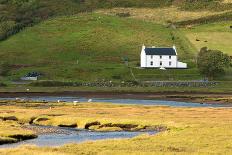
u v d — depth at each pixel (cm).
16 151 11088
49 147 11975
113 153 11038
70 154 10844
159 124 18150
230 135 13738
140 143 12594
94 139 15338
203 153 11031
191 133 14350
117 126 18625
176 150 11538
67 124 19438
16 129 16838
